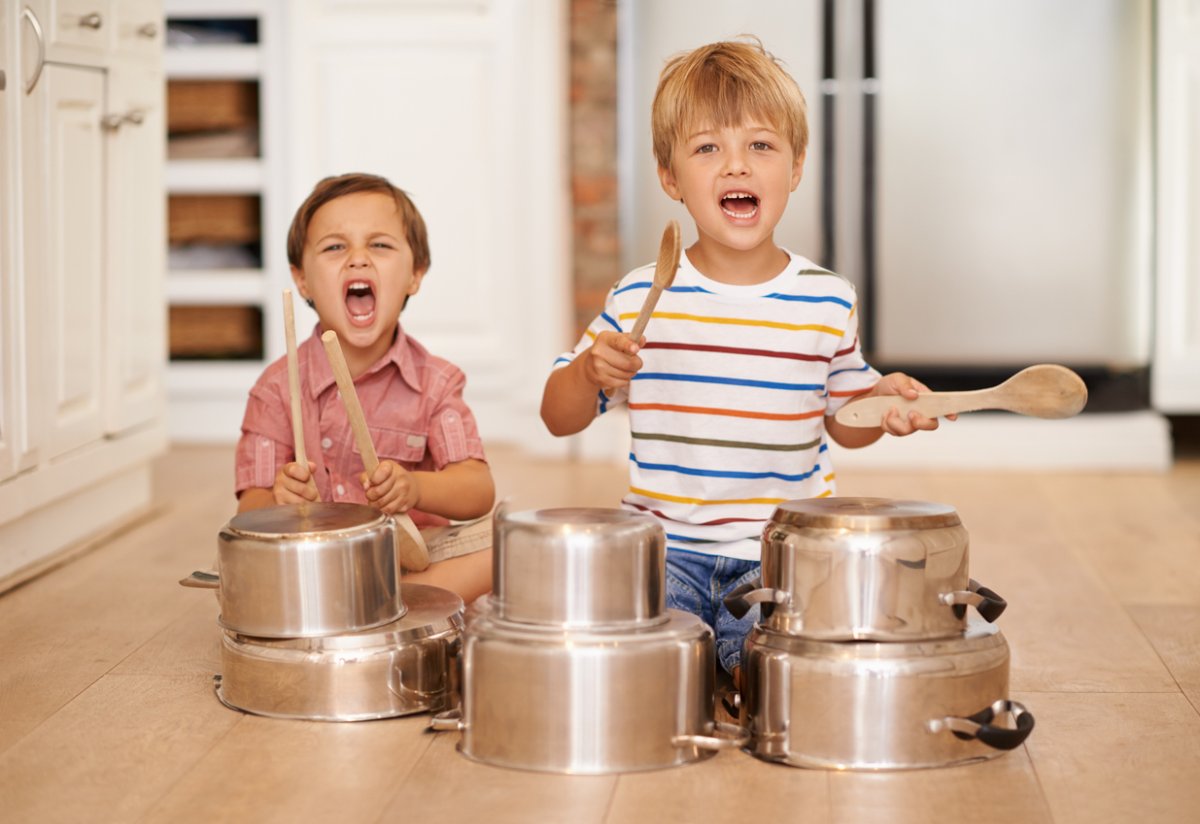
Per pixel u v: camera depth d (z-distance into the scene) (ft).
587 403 5.35
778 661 4.48
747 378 5.40
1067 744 4.70
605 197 11.73
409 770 4.41
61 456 7.52
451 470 5.90
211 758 4.52
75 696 5.21
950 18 11.03
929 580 4.47
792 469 5.47
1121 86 11.05
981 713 4.46
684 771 4.41
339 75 11.58
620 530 4.44
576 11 11.60
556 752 4.37
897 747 4.41
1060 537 8.38
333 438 5.98
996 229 11.20
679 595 5.33
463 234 11.69
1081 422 11.05
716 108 5.30
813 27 11.08
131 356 8.46
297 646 4.88
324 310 5.95
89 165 7.82
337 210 5.92
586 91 11.66
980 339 11.28
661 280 4.78
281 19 11.91
